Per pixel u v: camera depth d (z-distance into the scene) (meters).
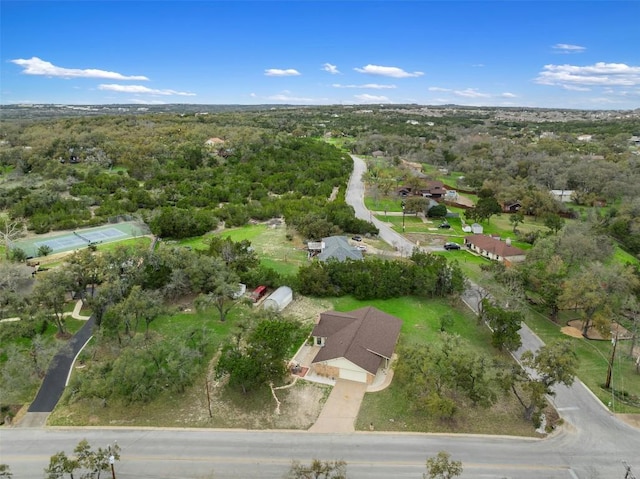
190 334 48.00
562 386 44.47
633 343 49.34
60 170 128.25
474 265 78.56
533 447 36.03
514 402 41.88
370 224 94.19
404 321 56.50
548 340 54.06
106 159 144.12
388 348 46.56
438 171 167.62
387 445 35.72
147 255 59.94
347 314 52.59
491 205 102.06
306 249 83.31
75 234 87.38
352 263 65.88
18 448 34.78
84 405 39.75
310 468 31.05
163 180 124.50
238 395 41.47
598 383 45.19
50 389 42.03
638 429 38.66
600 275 58.56
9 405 39.44
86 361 45.91
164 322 54.53
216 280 56.28
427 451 35.16
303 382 43.62
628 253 88.88
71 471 29.67
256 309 57.06
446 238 94.50
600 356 50.50
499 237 95.25
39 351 42.56
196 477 32.22
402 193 130.75
